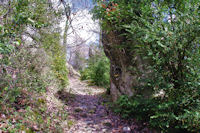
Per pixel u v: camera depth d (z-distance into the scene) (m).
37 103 3.22
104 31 4.98
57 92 4.97
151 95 3.24
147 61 3.51
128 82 4.14
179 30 2.60
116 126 3.42
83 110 4.33
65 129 3.00
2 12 2.34
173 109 2.69
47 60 4.18
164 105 2.57
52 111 3.41
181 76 2.78
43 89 3.90
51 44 4.52
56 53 5.20
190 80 2.51
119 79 4.61
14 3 2.24
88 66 11.36
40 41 3.87
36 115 2.86
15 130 2.16
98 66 9.10
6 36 1.95
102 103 5.11
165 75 2.90
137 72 3.62
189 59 2.46
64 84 5.78
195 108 2.43
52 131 2.70
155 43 2.75
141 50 3.08
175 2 3.01
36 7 3.19
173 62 2.87
